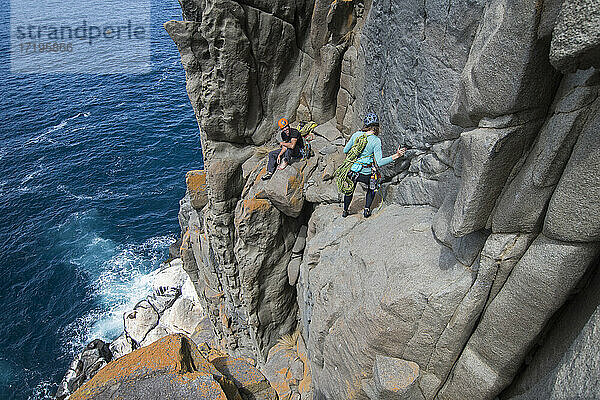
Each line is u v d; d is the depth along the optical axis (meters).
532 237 5.05
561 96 4.46
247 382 6.72
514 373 5.87
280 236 13.76
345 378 7.66
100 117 50.31
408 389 6.61
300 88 13.80
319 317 8.37
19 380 24.23
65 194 37.34
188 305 25.19
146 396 5.19
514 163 4.96
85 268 30.73
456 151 6.69
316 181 11.89
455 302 5.95
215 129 13.55
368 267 7.39
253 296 14.42
